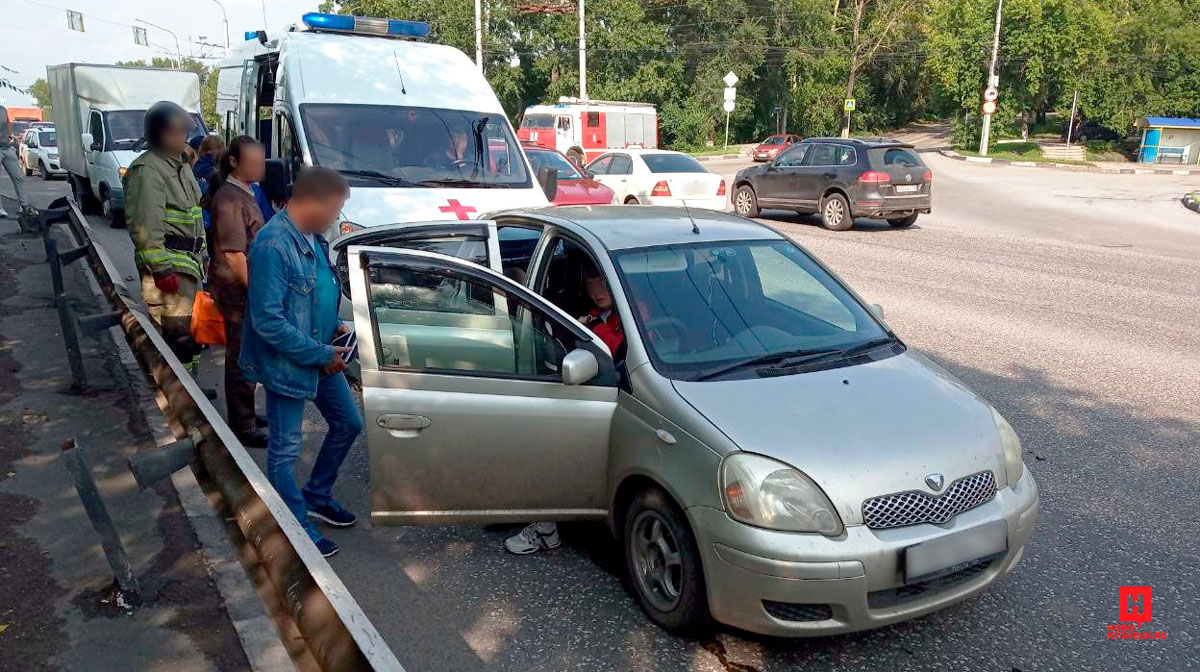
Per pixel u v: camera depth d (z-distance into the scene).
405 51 8.77
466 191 7.75
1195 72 46.00
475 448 3.75
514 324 3.78
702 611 3.31
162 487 4.43
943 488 3.20
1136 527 4.43
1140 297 10.08
